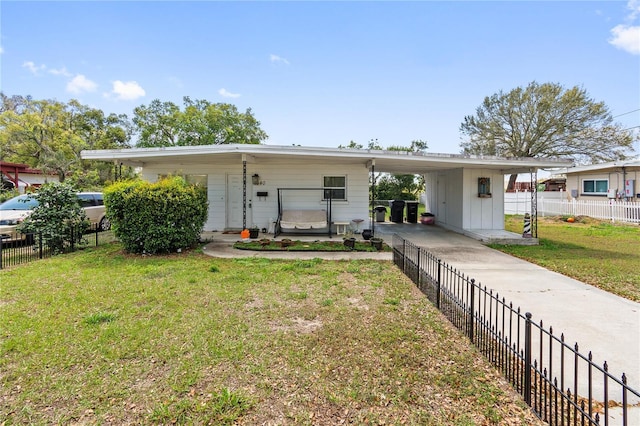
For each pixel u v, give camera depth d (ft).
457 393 7.92
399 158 28.53
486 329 10.09
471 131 83.66
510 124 79.25
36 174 73.46
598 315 13.11
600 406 7.60
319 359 9.51
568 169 59.98
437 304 13.70
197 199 26.55
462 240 32.65
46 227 23.80
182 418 7.02
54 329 11.27
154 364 9.16
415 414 7.18
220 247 27.48
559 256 24.99
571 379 8.73
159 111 83.56
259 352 9.87
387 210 71.46
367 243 29.27
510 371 8.80
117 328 11.34
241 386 8.19
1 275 18.33
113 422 6.92
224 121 87.20
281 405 7.48
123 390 7.98
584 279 18.58
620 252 26.50
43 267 20.29
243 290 15.92
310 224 32.76
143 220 24.03
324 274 19.02
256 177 35.86
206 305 13.79
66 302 13.94
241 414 7.17
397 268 20.65
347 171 36.14
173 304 13.85
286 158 32.14
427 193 52.47
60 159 72.38
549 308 13.94
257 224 36.63
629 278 18.63
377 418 7.06
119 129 94.79
